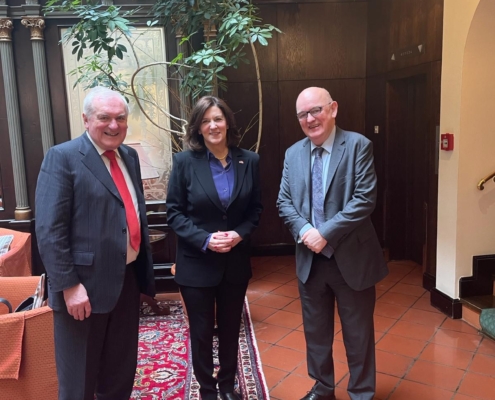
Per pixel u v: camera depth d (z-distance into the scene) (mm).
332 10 4762
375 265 2090
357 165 2010
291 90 4875
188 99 3744
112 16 3158
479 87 3119
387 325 3242
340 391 2414
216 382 2174
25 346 1953
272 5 4711
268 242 5129
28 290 2496
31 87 3799
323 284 2115
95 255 1749
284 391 2441
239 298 2145
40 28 3684
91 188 1741
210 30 3564
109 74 3387
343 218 1949
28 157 3889
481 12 2928
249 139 4906
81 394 1790
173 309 3641
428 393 2395
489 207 3254
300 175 2121
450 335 3059
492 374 2564
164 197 3996
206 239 2002
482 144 3186
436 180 3666
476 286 3297
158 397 2369
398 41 4148
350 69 4863
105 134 1754
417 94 4410
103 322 1836
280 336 3125
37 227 1674
